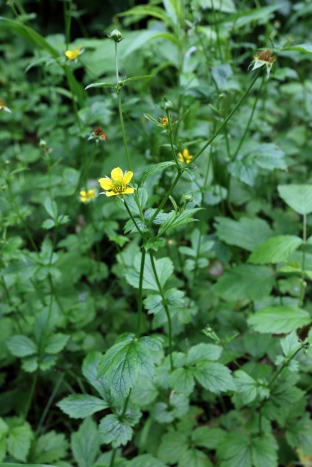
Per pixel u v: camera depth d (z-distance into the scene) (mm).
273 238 458
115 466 388
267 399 428
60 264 537
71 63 510
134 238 575
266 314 425
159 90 760
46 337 441
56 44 606
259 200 586
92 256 599
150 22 676
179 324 461
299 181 616
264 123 593
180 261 509
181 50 578
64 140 655
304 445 420
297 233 559
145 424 430
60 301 514
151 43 629
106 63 651
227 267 526
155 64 725
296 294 499
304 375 457
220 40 560
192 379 372
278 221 571
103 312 521
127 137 626
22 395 484
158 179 478
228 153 485
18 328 493
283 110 677
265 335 460
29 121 788
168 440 421
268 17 587
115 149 638
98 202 594
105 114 505
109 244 614
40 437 441
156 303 366
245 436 412
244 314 505
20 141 794
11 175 448
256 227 506
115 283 579
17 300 475
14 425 433
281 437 446
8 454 428
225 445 408
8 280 471
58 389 480
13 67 818
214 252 519
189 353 386
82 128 506
